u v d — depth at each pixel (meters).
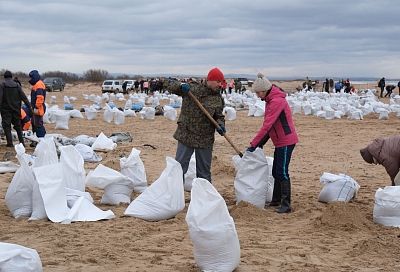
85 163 11.69
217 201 5.32
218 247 5.26
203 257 5.30
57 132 18.59
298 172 11.33
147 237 6.52
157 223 7.13
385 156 8.00
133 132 18.67
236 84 51.09
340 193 8.28
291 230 6.88
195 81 8.52
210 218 5.29
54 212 7.14
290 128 7.78
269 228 6.96
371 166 12.09
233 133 18.80
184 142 8.15
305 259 5.80
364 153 8.27
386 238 6.49
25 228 6.79
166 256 5.82
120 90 56.25
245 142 16.25
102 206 8.07
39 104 13.48
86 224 7.00
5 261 4.40
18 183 7.38
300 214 7.63
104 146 13.48
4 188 9.26
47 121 21.58
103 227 6.88
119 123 21.69
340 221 6.99
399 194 7.07
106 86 56.41
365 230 6.84
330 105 28.02
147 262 5.62
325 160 12.99
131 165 8.71
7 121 13.49
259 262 5.64
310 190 9.44
